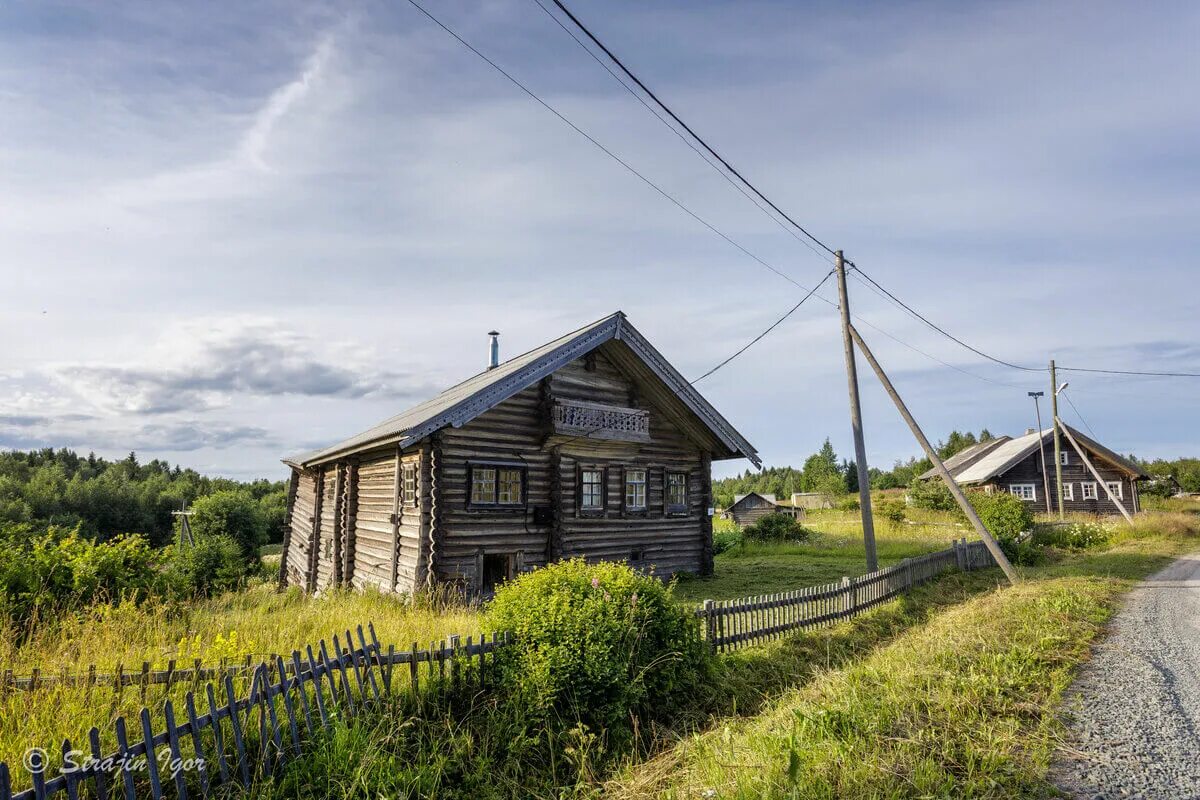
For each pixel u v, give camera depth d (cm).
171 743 459
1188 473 7425
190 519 3662
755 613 1016
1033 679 697
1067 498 4034
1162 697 656
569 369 1602
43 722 516
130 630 840
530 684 662
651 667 734
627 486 1709
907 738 526
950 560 1772
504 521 1445
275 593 1895
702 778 521
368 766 529
